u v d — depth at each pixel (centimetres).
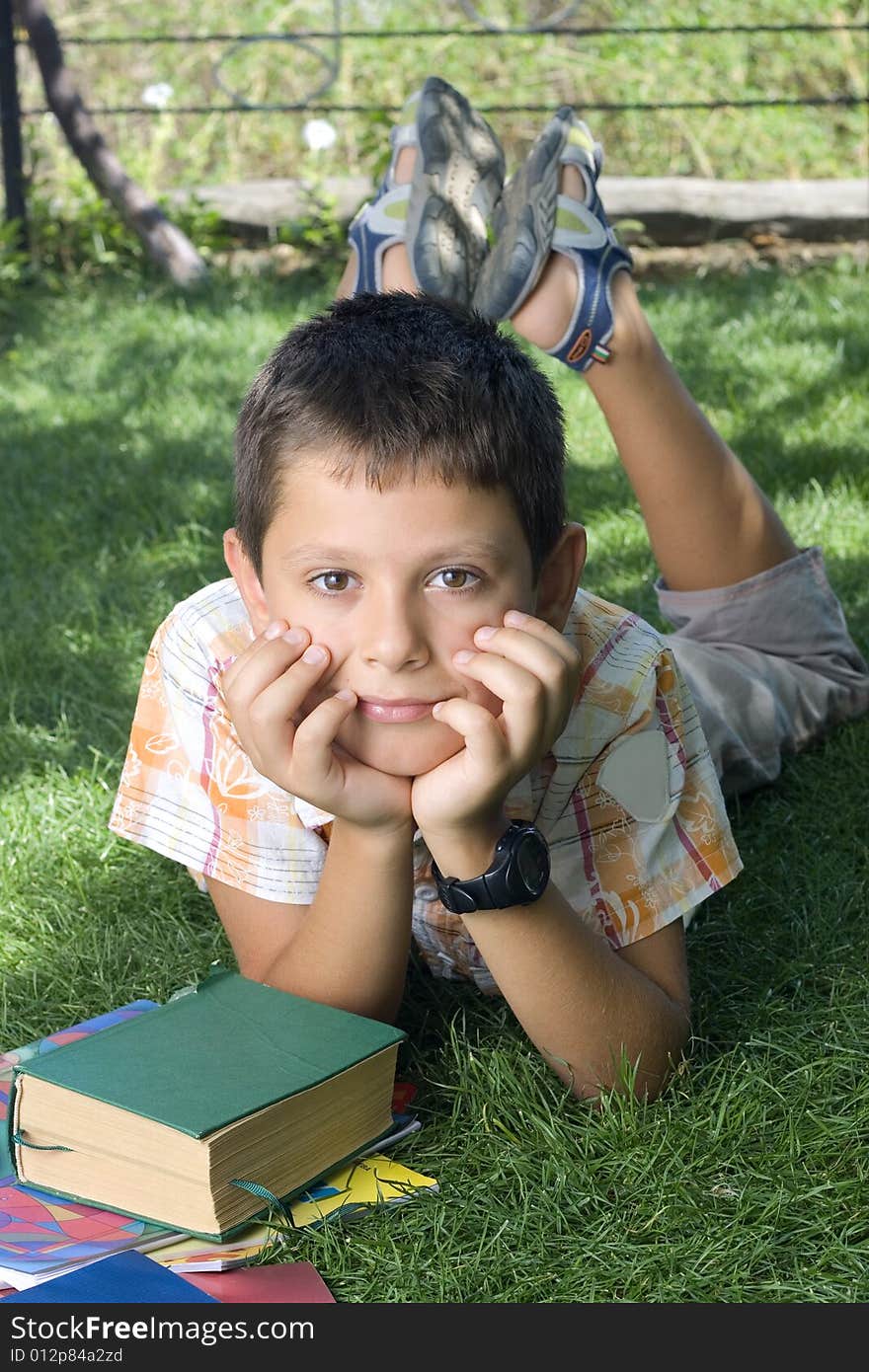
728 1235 184
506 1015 229
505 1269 180
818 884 273
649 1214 188
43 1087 182
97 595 429
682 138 992
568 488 493
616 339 307
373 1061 190
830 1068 215
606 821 216
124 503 506
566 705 180
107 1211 181
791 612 323
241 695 179
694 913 262
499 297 304
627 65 986
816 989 241
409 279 328
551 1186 192
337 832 194
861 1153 198
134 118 1069
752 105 793
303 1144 184
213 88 1080
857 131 970
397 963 202
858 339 639
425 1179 192
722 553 318
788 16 971
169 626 222
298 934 204
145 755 222
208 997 200
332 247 838
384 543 171
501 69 1020
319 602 177
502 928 190
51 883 284
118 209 815
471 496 172
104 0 1116
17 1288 168
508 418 176
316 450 172
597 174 321
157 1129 174
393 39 1030
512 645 175
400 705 178
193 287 780
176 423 589
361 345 177
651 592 404
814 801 308
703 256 833
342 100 1037
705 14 983
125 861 291
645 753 217
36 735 341
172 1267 173
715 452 317
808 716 322
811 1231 186
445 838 183
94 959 256
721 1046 223
